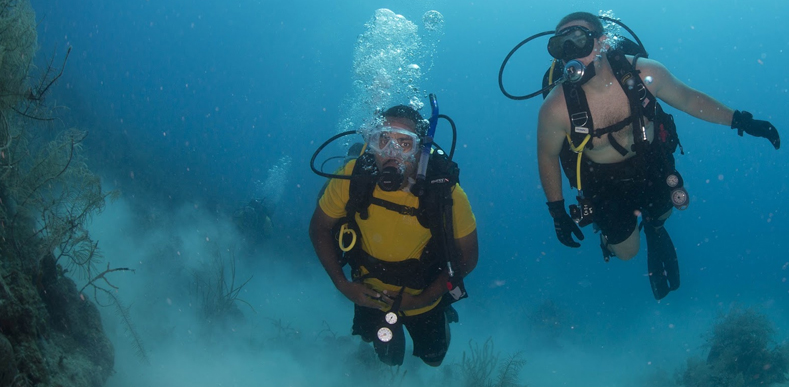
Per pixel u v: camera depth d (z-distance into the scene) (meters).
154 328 5.82
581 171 3.46
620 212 3.55
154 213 11.63
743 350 8.32
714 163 80.56
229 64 85.94
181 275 8.52
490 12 67.31
